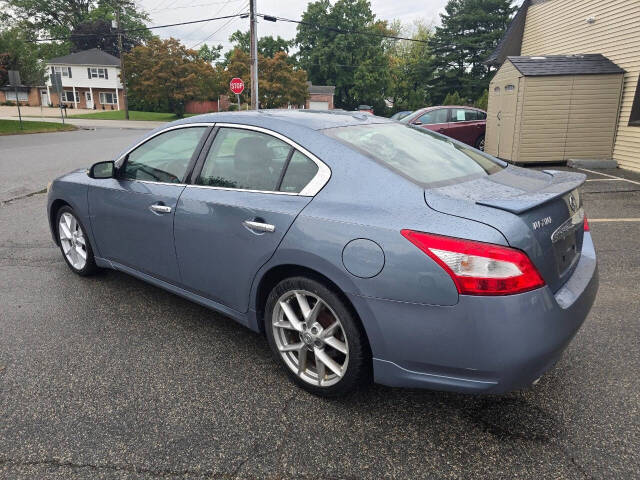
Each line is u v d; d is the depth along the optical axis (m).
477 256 1.90
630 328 3.30
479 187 2.34
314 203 2.40
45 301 3.80
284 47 70.88
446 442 2.21
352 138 2.60
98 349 3.07
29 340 3.18
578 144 11.19
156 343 3.15
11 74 24.78
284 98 49.28
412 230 2.05
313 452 2.15
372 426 2.33
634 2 10.26
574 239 2.53
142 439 2.23
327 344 2.46
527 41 15.37
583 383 2.66
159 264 3.31
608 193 7.96
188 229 2.97
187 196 2.99
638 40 10.21
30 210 7.16
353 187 2.33
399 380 2.20
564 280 2.28
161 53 50.25
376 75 63.03
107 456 2.12
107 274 4.43
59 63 63.59
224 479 1.99
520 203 2.03
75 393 2.59
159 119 47.19
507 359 1.93
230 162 2.87
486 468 2.04
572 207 2.48
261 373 2.80
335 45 64.38
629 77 10.58
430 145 2.85
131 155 3.54
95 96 64.62
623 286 4.05
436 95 56.72
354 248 2.17
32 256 4.96
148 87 50.59
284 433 2.28
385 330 2.13
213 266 2.88
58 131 26.72
